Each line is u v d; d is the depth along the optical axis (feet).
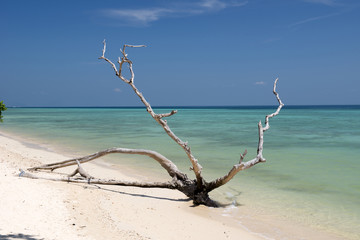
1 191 25.72
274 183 41.45
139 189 36.27
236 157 61.26
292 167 52.01
